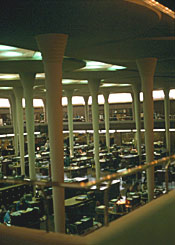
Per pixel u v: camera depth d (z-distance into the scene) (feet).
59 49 37.32
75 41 42.19
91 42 43.39
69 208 49.03
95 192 56.70
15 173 87.66
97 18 31.30
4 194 59.21
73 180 66.64
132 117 161.99
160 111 156.87
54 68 37.50
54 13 28.91
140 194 56.49
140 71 60.18
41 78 83.51
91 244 13.71
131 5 28.27
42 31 35.22
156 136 144.56
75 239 14.10
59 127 37.78
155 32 43.19
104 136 153.28
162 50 53.57
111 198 59.72
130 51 53.11
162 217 18.11
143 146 124.98
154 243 17.13
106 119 129.59
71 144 120.88
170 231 18.85
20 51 51.31
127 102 163.02
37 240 14.64
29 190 65.05
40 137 147.43
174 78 99.50
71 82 100.32
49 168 79.46
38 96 142.00
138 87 110.63
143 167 16.93
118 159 101.50
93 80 88.58
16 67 62.03
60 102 37.86
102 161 97.76
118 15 30.76
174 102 152.25
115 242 14.52
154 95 152.46
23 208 47.73
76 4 26.78
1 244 15.51
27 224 45.39
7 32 35.47
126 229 15.21
